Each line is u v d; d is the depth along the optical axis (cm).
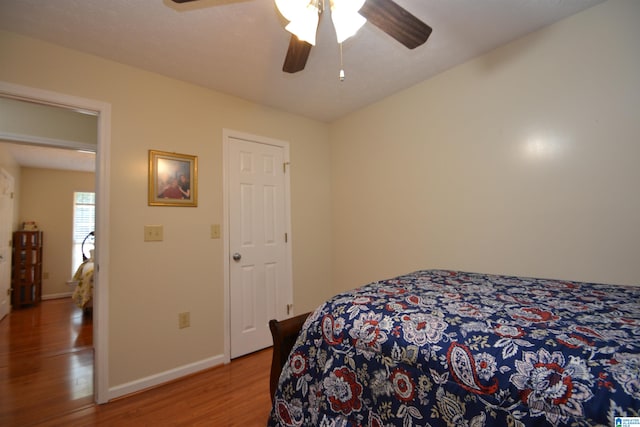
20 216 471
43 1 145
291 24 112
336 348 108
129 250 199
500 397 73
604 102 159
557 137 174
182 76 221
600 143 160
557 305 112
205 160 237
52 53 178
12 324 347
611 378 65
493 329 90
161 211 213
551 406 67
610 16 157
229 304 243
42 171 497
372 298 125
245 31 173
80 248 526
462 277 174
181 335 217
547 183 178
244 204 259
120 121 200
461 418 78
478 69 208
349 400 100
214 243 238
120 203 197
